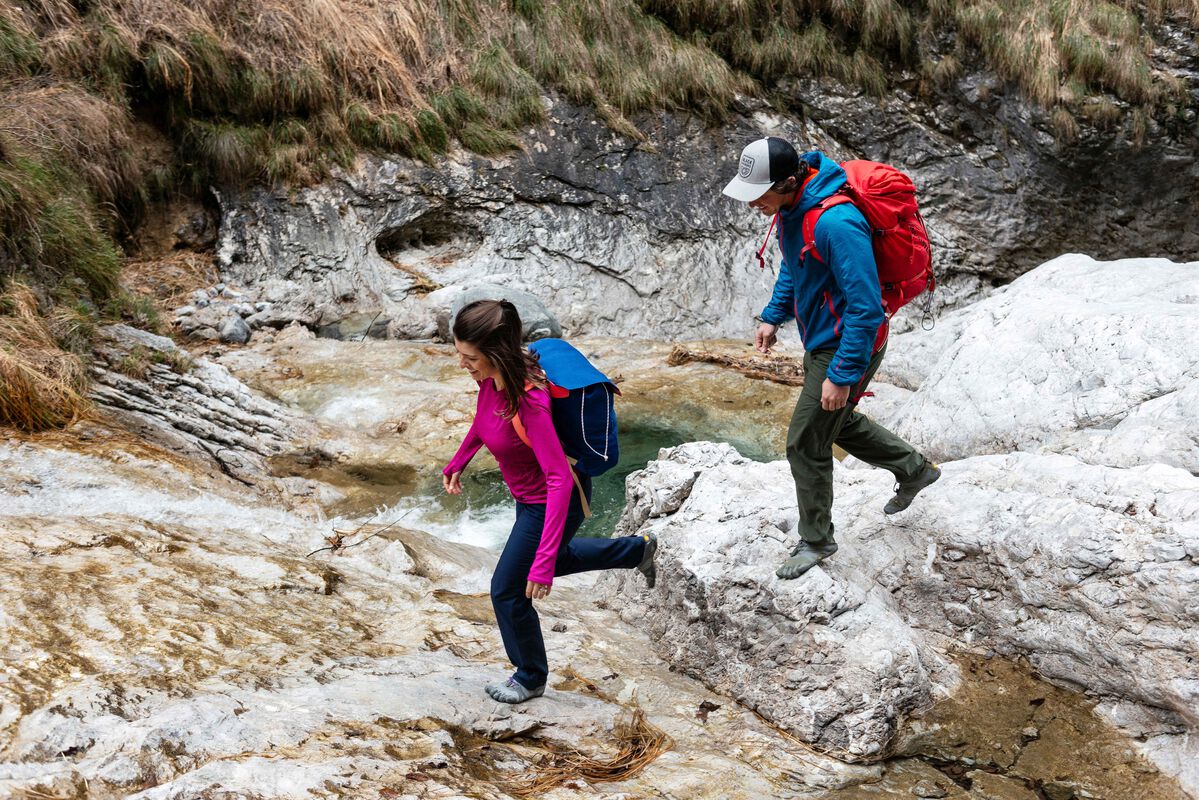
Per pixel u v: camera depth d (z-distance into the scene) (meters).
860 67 12.40
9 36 8.98
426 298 9.88
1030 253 12.46
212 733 2.90
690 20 12.27
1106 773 3.33
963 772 3.37
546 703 3.53
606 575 4.79
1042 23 12.29
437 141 10.70
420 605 4.41
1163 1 12.49
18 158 7.30
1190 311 5.01
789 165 3.25
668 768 3.25
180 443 6.35
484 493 6.55
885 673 3.53
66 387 5.96
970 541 3.98
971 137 12.57
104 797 2.57
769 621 3.76
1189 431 4.20
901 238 3.29
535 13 11.57
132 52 9.49
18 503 4.79
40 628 3.39
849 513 4.40
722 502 4.35
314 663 3.59
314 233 9.97
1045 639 3.77
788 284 3.79
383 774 2.84
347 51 10.49
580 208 10.96
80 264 7.30
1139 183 12.57
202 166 9.91
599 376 3.17
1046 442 5.04
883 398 7.67
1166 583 3.44
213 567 4.37
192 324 8.91
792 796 3.19
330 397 7.99
